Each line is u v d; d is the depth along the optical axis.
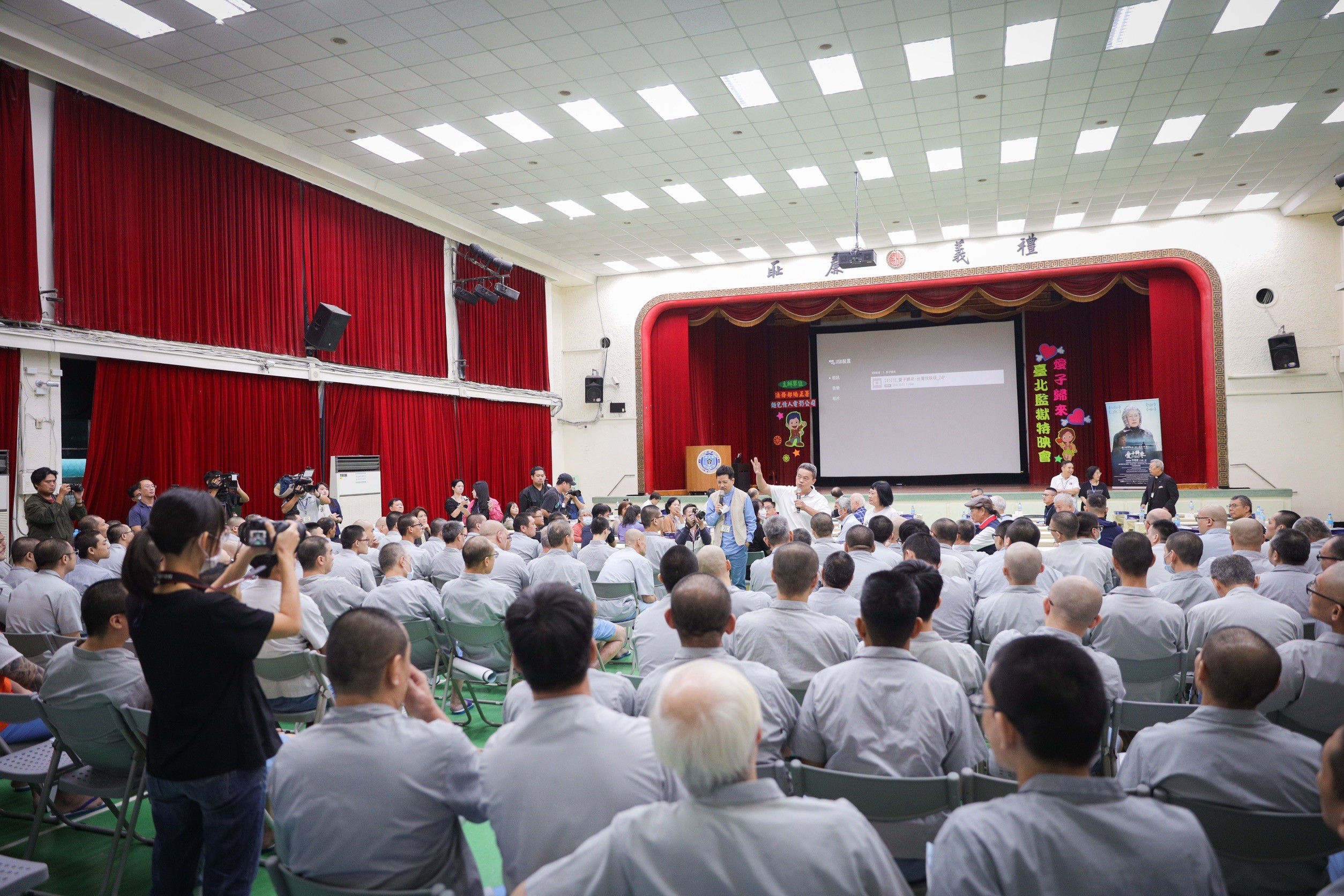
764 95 8.75
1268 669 1.93
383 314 11.48
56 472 6.74
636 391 15.85
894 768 2.29
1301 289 12.79
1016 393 17.02
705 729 1.29
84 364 8.34
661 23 7.28
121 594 2.79
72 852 3.31
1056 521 5.14
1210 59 8.11
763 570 5.12
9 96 7.06
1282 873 1.94
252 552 2.26
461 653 4.84
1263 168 11.15
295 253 10.05
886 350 17.81
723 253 14.81
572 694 1.77
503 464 14.22
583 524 10.62
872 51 7.84
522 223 12.84
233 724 2.21
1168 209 12.91
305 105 8.66
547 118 9.14
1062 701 1.34
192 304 8.67
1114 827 1.30
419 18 7.09
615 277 16.11
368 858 1.76
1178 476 13.43
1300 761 1.92
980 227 13.61
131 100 8.02
